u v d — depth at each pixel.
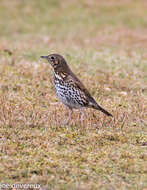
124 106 15.44
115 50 26.83
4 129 12.40
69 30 34.94
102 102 15.76
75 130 12.67
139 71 20.42
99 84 17.88
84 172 10.00
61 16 39.09
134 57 24.17
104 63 21.75
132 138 12.34
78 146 11.48
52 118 13.41
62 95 13.06
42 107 14.86
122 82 18.41
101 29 35.09
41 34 33.50
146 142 11.95
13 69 19.05
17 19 38.09
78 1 42.72
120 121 13.70
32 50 24.48
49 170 9.97
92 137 12.07
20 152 10.92
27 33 34.25
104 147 11.54
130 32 33.94
